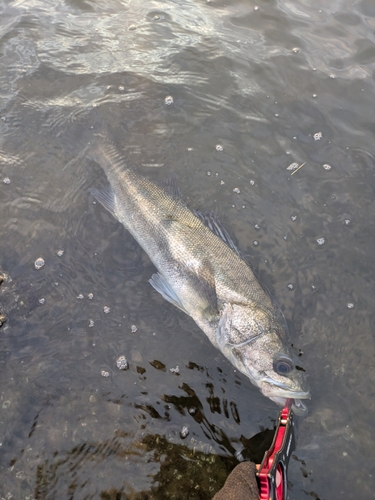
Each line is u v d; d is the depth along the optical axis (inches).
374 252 27.7
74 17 40.7
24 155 31.3
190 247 26.1
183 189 30.3
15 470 19.7
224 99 35.4
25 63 36.6
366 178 31.2
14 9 40.6
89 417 21.3
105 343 23.8
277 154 32.4
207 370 23.2
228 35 39.9
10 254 26.6
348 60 38.2
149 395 22.2
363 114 34.8
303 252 27.6
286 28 40.5
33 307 24.6
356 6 42.1
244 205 29.6
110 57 37.7
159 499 19.2
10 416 21.2
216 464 20.3
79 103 34.4
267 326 23.5
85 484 19.5
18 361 22.8
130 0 42.8
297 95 35.9
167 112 34.4
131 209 28.0
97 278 26.1
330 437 21.3
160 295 25.6
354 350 24.0
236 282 24.8
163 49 38.5
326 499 19.8
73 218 28.4
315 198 30.2
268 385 22.2
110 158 30.5
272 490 16.6
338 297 25.9
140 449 20.5
